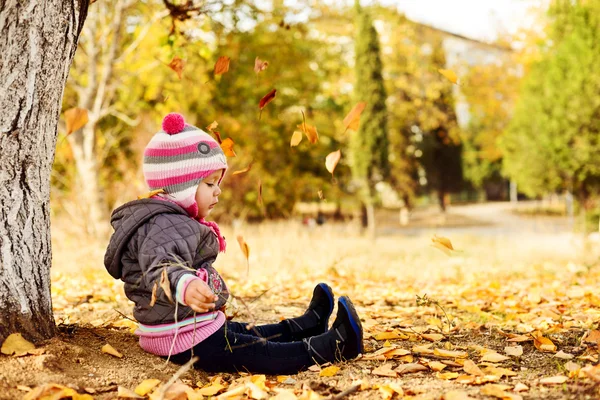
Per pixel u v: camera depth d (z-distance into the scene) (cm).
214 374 249
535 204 3953
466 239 1625
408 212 2753
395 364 263
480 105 2764
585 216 1356
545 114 1459
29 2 226
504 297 498
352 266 759
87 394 204
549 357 273
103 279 544
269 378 249
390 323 363
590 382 217
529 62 2136
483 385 230
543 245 1258
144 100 1296
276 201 1858
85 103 1108
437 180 3216
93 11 1074
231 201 1683
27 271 234
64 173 1348
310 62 1908
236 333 252
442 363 260
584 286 545
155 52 1149
